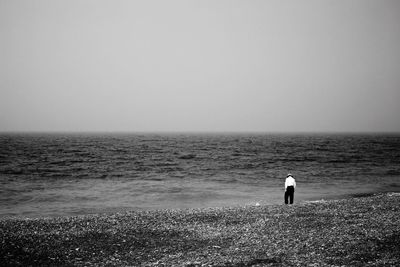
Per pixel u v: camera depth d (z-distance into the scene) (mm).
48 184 36062
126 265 11320
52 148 94812
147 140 169375
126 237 14594
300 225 16250
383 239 13625
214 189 33625
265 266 10914
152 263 11438
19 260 11828
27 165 52469
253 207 21266
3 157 64938
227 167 53219
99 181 38562
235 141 164875
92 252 12695
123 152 83000
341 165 56875
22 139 168125
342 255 11883
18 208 24547
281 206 21500
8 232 15219
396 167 54188
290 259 11555
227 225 16516
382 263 10969
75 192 31469
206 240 14086
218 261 11508
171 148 102562
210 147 110188
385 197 24953
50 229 15867
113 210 24062
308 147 110688
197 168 51625
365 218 17500
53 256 12266
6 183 36406
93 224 16828
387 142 150750
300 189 34062
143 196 29781
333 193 31625
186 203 26797
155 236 14734
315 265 10914
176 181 38938
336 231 15016
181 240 14141
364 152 87188
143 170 48688
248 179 40719
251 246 13164
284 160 65312
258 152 87000
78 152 80812
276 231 15242
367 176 43906
